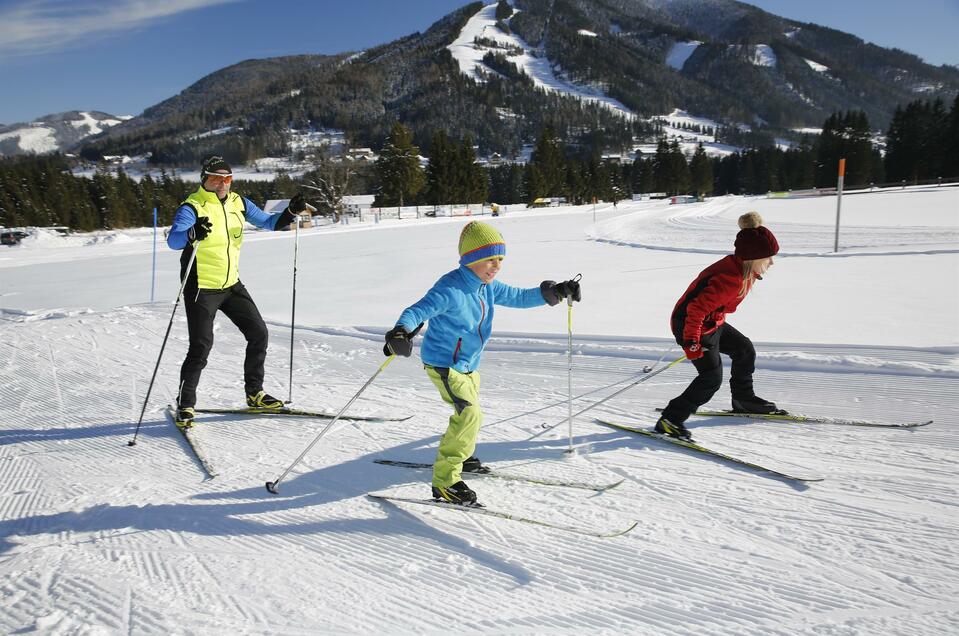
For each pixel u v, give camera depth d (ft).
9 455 12.03
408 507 9.43
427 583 7.38
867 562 7.49
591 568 7.59
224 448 12.14
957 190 115.44
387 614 6.75
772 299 23.47
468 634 6.36
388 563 7.87
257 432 13.00
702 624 6.44
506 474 10.44
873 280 26.86
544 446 11.72
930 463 10.12
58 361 19.27
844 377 14.38
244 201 13.78
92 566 7.83
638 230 69.15
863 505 8.90
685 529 8.46
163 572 7.68
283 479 10.61
